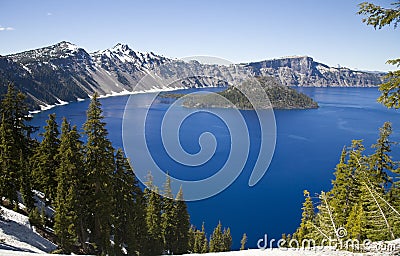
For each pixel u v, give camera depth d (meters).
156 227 29.08
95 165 23.11
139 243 26.69
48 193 28.67
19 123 33.12
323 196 14.96
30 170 31.08
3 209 26.19
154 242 28.98
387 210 12.21
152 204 29.20
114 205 24.95
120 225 25.94
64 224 23.36
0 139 30.05
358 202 19.47
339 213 20.16
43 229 26.39
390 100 11.73
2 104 32.22
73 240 23.72
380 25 11.38
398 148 90.12
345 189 20.64
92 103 22.80
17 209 28.56
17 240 21.25
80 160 24.62
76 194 24.19
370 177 19.97
